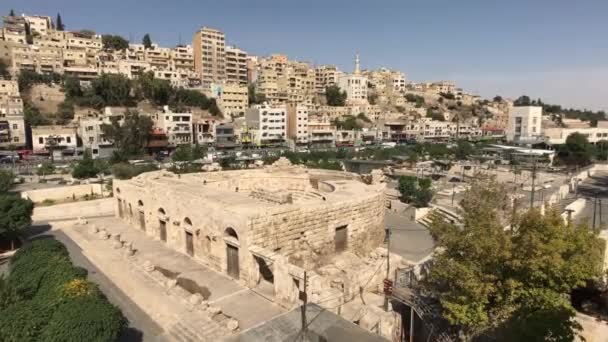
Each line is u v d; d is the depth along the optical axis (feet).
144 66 576.20
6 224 130.82
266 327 51.65
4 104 386.93
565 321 57.62
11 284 83.25
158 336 76.33
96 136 389.39
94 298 69.46
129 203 163.63
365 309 77.36
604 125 576.61
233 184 185.57
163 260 118.42
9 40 538.06
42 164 315.17
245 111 522.06
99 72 543.80
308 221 110.73
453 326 74.18
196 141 456.45
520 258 60.54
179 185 141.28
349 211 123.03
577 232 64.18
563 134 533.55
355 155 425.69
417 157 429.38
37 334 63.52
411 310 75.92
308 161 360.69
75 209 185.16
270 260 89.40
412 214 195.93
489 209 77.51
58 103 460.14
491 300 65.62
